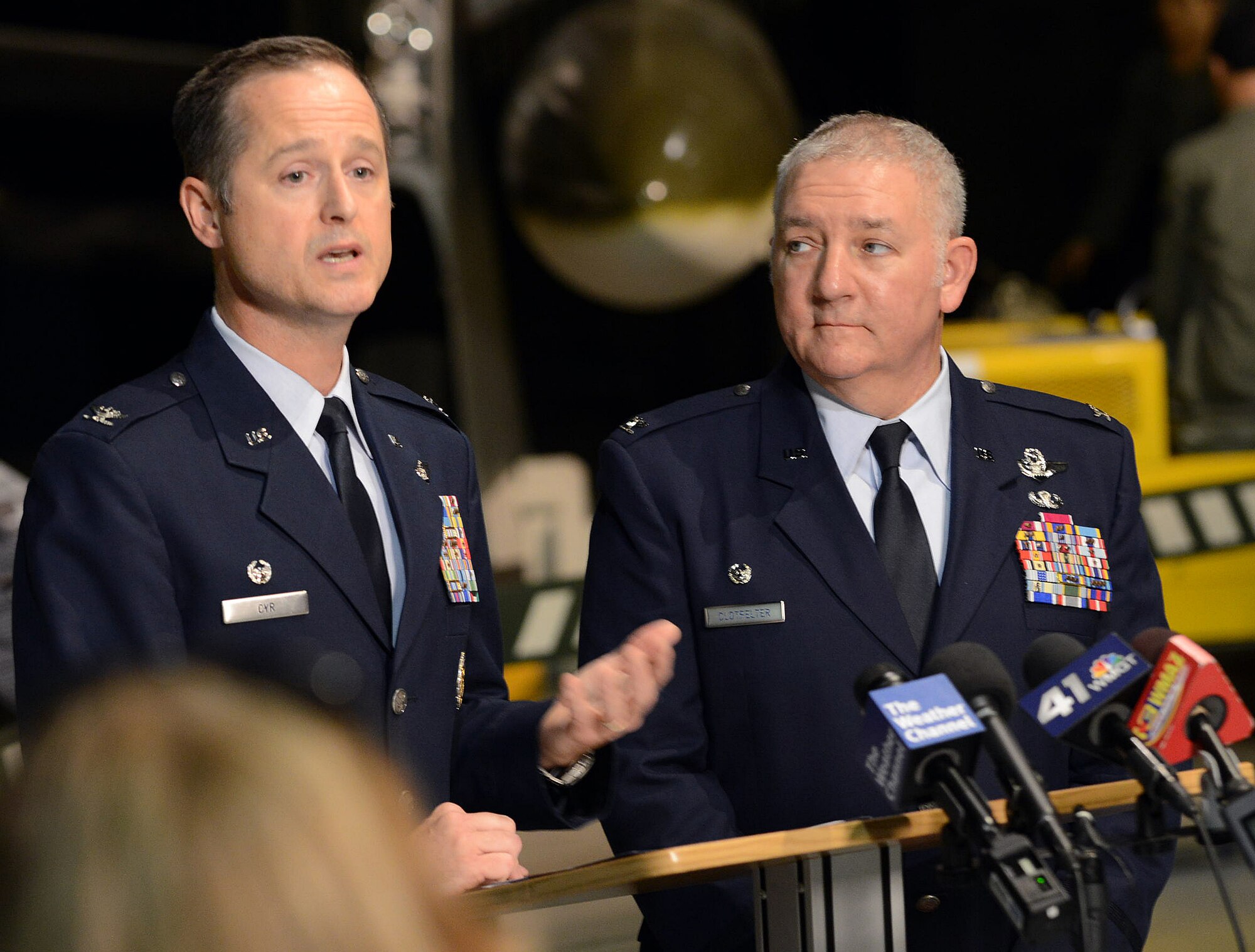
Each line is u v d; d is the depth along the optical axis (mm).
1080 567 6691
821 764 6355
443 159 23078
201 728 1934
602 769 5758
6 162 28906
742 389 7094
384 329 27125
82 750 1918
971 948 6148
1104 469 6992
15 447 28938
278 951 1809
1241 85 20453
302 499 5801
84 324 29609
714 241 22516
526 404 33594
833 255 6418
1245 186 20219
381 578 5957
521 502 20625
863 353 6453
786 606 6469
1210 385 20453
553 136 22328
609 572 6777
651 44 22109
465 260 23828
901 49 33281
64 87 24391
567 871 4746
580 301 33594
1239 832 4457
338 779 1934
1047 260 34031
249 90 5809
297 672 2201
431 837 4969
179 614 5543
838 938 4836
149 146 29641
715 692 6527
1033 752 6457
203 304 30312
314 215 5801
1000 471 6785
